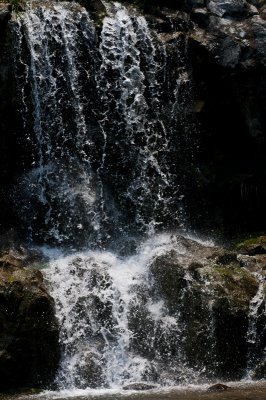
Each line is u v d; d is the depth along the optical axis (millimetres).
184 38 12984
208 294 10047
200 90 12852
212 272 10297
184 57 12977
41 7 12406
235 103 12734
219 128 12898
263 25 12742
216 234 12828
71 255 11500
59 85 12320
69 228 11852
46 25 12281
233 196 13125
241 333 10008
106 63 12555
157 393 8852
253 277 10523
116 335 10148
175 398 8508
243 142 12930
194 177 12883
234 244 12516
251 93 12633
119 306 10391
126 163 12586
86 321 10078
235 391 8883
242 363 9938
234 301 10055
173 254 10680
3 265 9859
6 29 11773
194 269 10383
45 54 12195
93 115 12531
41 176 12086
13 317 9250
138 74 12688
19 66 11906
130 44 12734
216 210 13047
